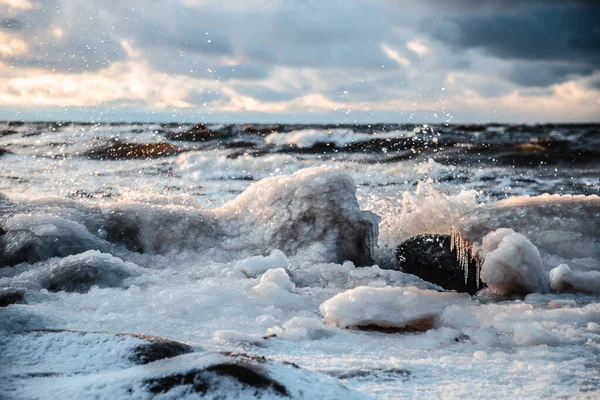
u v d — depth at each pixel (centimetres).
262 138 2066
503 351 333
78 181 1255
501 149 1900
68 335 257
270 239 566
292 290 461
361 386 253
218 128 2152
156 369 197
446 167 1494
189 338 331
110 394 188
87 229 562
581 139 2044
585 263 504
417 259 554
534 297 458
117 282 469
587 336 351
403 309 385
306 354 311
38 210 580
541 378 274
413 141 2002
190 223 579
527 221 548
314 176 594
